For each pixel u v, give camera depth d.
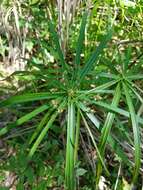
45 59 0.54
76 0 0.52
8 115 0.48
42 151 0.44
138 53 0.56
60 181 0.42
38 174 0.42
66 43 0.51
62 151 0.44
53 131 0.46
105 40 0.41
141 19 0.62
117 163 0.45
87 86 0.45
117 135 0.44
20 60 0.55
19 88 0.51
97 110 0.46
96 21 0.59
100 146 0.37
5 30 0.54
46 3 0.56
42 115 0.47
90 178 0.43
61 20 0.49
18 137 0.46
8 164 0.43
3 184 0.41
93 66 0.42
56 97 0.39
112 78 0.43
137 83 0.51
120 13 0.63
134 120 0.37
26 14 0.57
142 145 0.43
